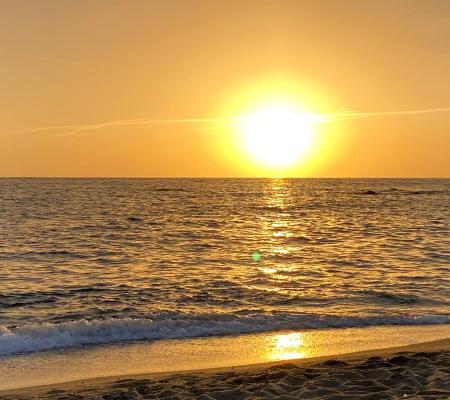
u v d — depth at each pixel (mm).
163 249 35625
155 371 11602
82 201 97438
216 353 12992
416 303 19188
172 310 18109
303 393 9508
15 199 101125
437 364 11188
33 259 30875
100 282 23547
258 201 105250
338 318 16297
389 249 35375
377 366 11156
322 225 55031
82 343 13750
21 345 13273
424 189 179500
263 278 24578
